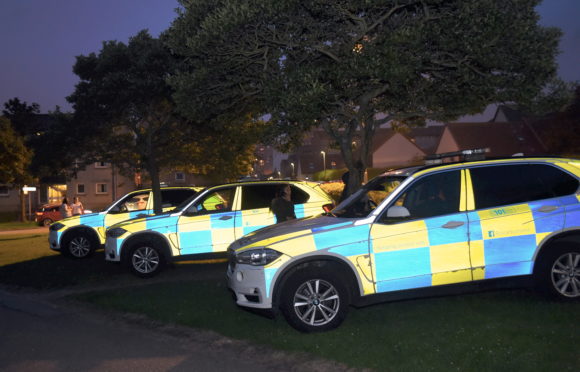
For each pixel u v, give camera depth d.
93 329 5.97
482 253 5.37
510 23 7.79
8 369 4.68
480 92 8.78
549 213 5.50
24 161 31.73
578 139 25.06
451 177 5.60
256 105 11.57
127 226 9.15
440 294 5.33
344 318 5.20
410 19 8.59
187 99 9.77
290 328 5.42
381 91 9.05
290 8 7.70
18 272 10.47
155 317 6.29
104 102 14.43
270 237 5.41
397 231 5.29
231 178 25.42
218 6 8.62
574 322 4.92
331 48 8.91
